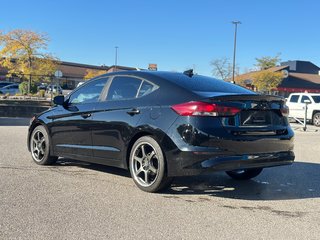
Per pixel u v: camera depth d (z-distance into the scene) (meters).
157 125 5.47
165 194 5.68
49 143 7.33
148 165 5.67
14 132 13.00
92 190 5.78
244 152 5.32
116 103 6.16
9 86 41.56
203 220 4.61
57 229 4.20
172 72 6.25
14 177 6.45
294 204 5.39
